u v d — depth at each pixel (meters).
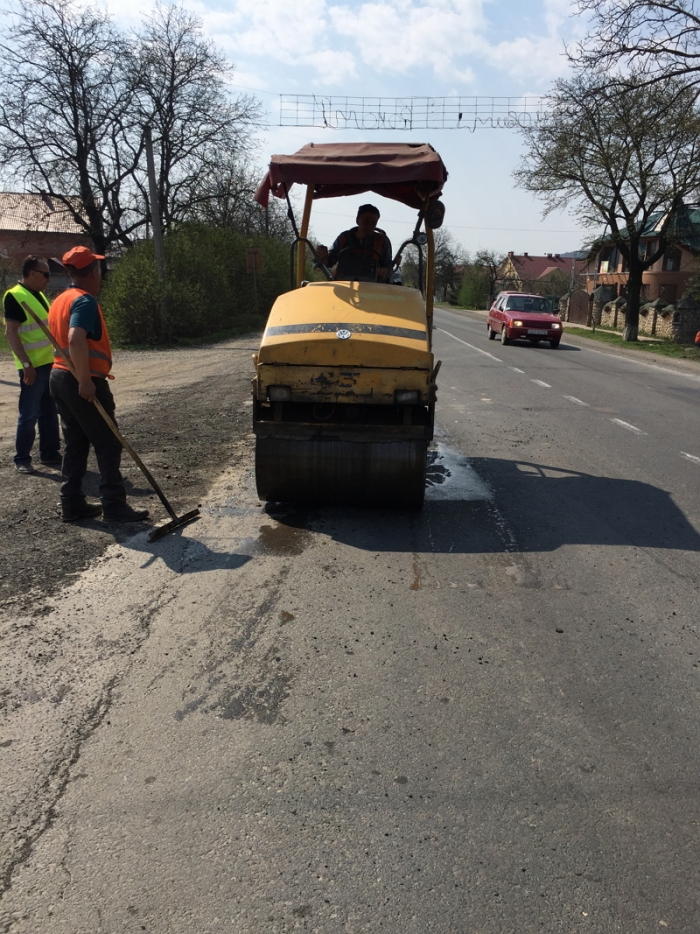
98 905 2.19
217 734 2.99
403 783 2.72
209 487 6.41
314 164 5.74
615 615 4.16
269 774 2.76
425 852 2.40
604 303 41.44
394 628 3.92
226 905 2.20
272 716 3.12
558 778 2.77
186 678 3.39
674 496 6.59
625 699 3.31
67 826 2.49
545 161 27.55
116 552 4.88
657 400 12.62
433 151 5.97
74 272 5.07
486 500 6.31
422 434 5.42
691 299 31.30
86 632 3.78
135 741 2.93
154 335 22.52
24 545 4.96
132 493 6.18
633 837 2.49
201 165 33.09
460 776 2.77
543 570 4.79
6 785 2.68
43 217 32.81
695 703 3.29
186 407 10.47
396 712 3.16
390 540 5.27
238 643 3.71
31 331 6.68
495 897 2.24
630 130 23.17
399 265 7.02
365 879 2.29
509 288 82.12
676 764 2.87
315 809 2.58
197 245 26.55
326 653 3.64
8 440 8.33
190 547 5.00
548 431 9.52
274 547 5.05
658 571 4.82
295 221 6.40
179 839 2.44
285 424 5.41
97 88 29.02
